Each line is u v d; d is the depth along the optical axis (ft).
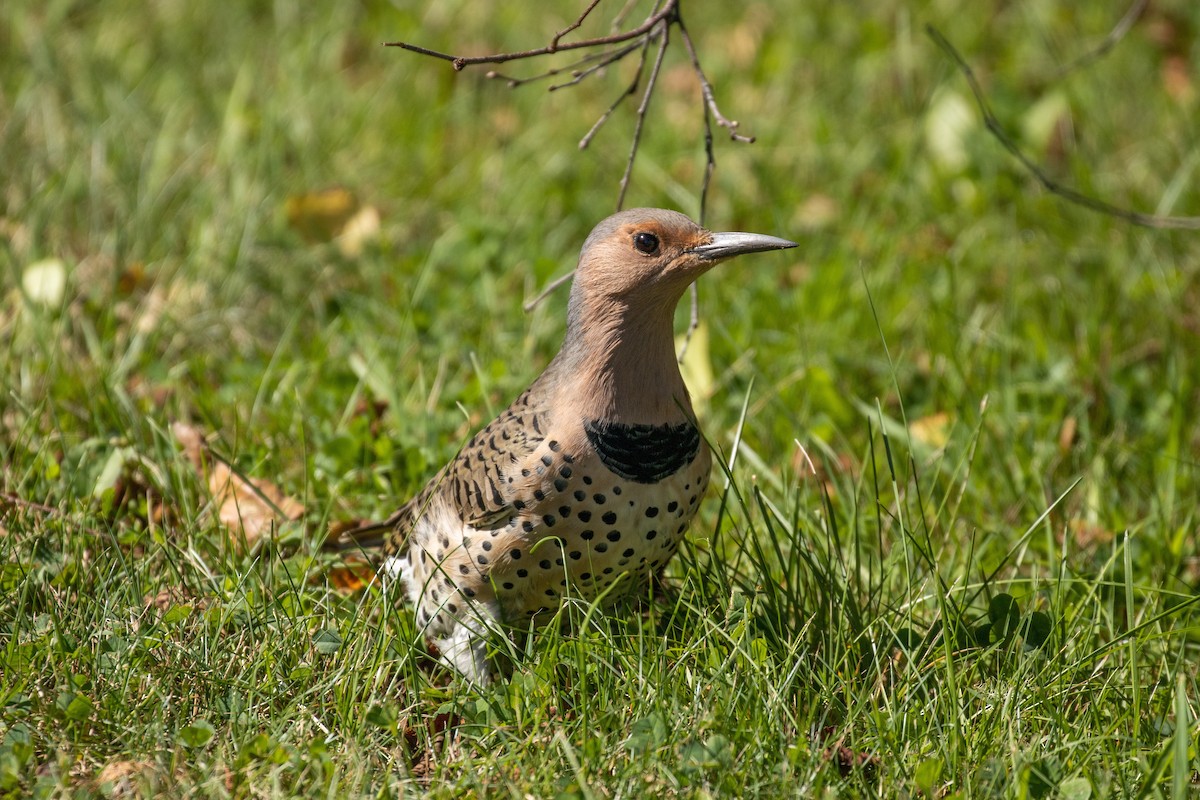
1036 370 38.04
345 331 40.27
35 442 33.53
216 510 30.50
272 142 47.44
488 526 26.23
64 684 24.67
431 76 53.26
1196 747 23.86
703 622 26.14
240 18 57.06
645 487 25.85
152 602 26.94
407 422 34.73
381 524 30.22
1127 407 37.37
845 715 25.03
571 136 50.44
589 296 25.77
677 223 25.82
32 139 47.47
